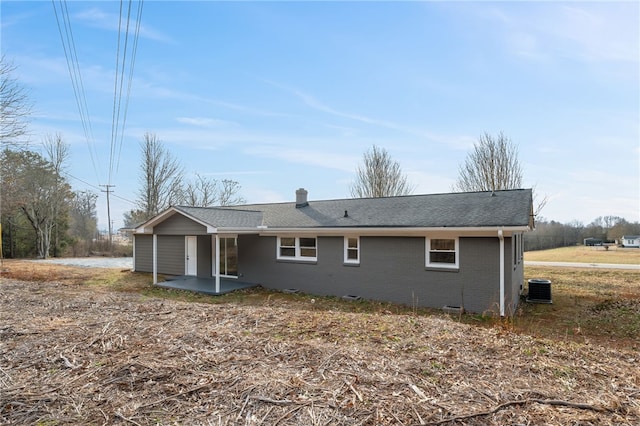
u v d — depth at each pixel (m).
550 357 4.61
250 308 7.57
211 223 12.99
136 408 3.12
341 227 12.52
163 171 32.25
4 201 26.25
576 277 17.97
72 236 37.28
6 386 3.54
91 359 4.25
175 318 6.34
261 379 3.66
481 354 4.62
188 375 3.77
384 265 12.16
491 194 12.73
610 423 2.91
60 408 3.13
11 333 5.24
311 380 3.66
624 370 4.21
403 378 3.74
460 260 10.88
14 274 16.94
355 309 10.82
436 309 11.08
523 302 12.47
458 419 2.94
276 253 14.48
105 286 14.69
